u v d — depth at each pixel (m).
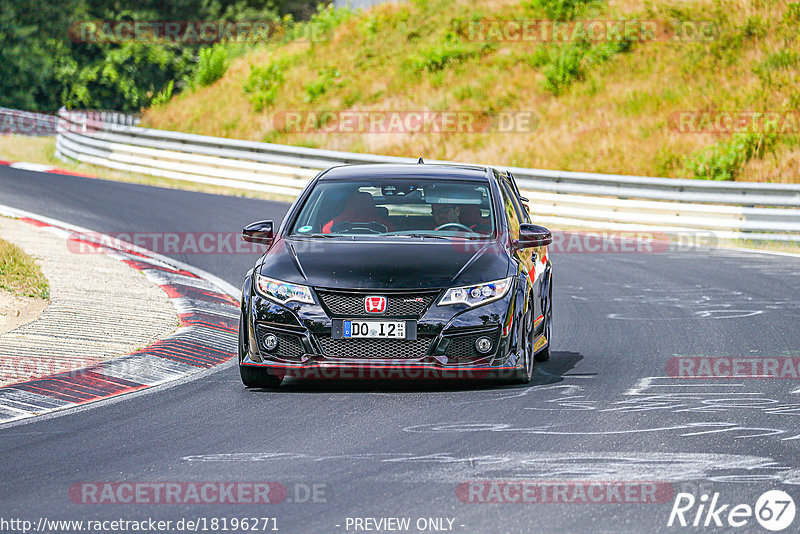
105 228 67.69
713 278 56.59
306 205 33.09
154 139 104.81
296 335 28.61
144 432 24.95
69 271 48.28
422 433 24.53
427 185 33.66
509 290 29.36
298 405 27.88
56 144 121.69
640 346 37.75
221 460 22.19
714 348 37.22
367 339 28.41
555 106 106.81
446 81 115.44
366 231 32.16
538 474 20.88
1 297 40.66
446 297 28.61
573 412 26.81
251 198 88.75
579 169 95.00
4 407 27.66
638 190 80.00
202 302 45.22
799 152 90.19
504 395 29.06
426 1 133.12
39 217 69.88
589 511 18.45
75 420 26.33
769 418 26.16
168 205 80.81
